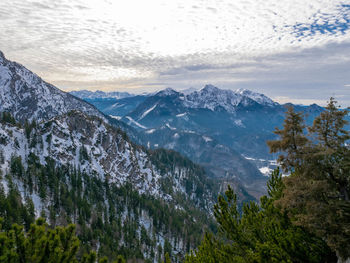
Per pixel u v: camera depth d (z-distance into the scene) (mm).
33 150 154125
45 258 6441
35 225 7000
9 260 5984
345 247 9453
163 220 149375
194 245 130750
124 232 122125
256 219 13516
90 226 114688
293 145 12336
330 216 9797
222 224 13570
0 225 6789
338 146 11406
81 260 6836
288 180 12078
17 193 105250
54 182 129750
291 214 12258
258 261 10961
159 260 109562
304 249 10586
